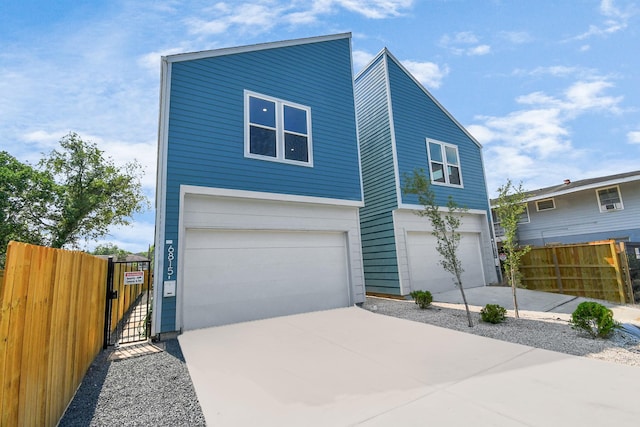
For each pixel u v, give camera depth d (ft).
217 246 21.30
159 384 11.91
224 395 10.84
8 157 52.42
